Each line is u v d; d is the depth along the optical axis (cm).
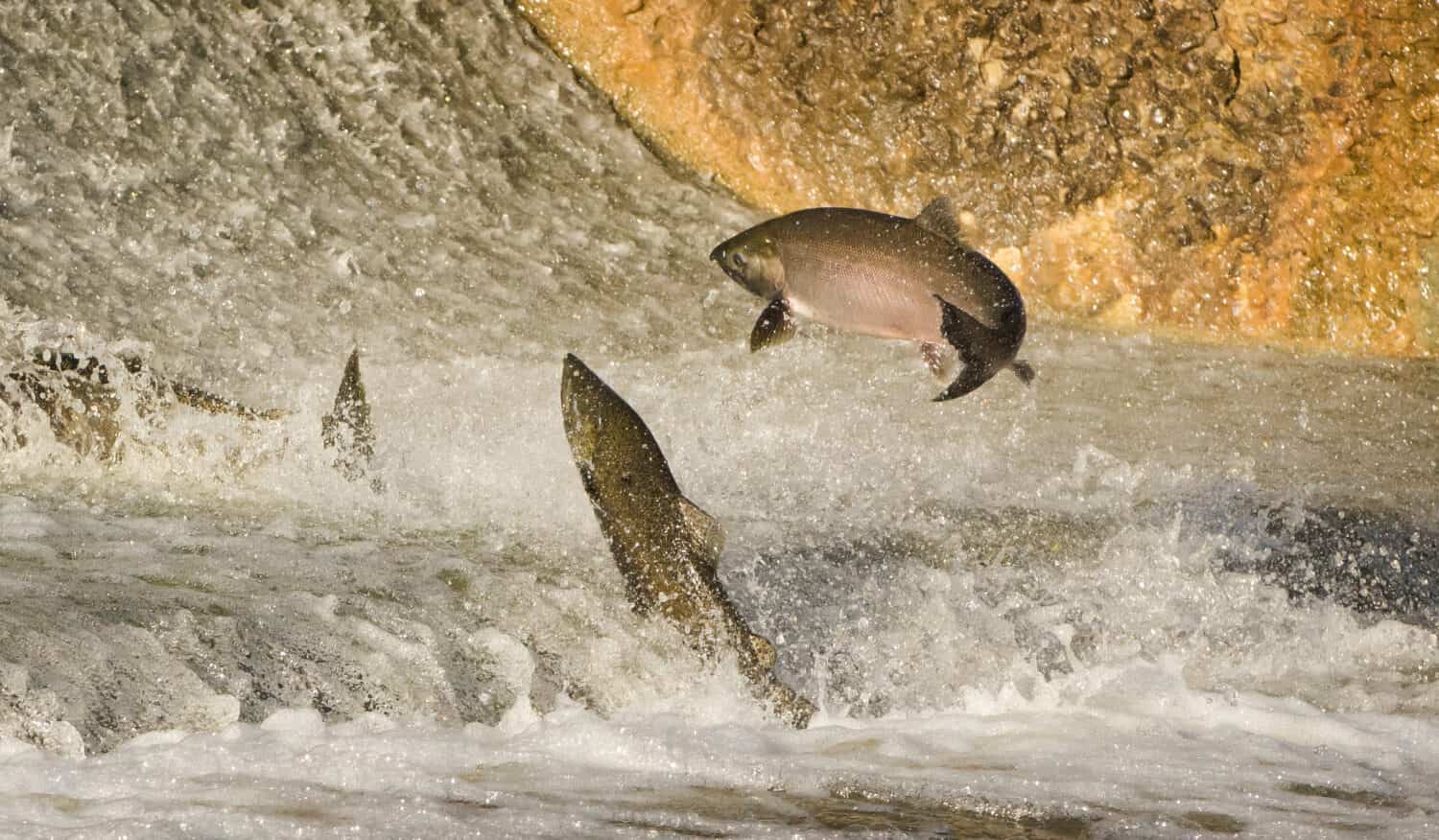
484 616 2102
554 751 1700
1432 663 2208
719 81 5272
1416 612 2492
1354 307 5284
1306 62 5369
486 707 1873
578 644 2027
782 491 2922
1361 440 3791
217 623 1958
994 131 5272
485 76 5159
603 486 1844
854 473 3083
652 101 5247
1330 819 1567
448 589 2194
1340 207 5338
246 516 2555
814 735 1806
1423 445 3781
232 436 2767
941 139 5272
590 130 5144
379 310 4159
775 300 2150
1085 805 1577
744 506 2795
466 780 1591
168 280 4097
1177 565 2525
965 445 3369
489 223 4719
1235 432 3753
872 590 2330
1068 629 2225
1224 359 4772
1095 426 3684
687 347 4156
